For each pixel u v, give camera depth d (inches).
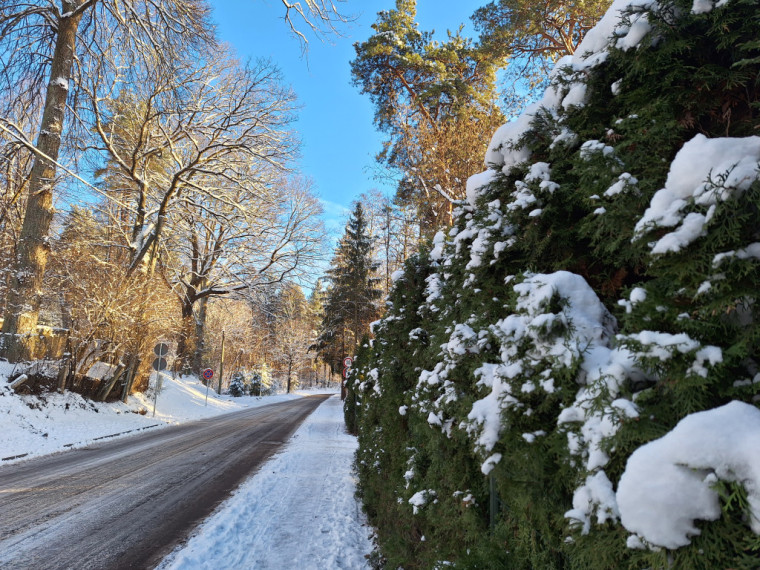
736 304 47.0
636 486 42.4
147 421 622.5
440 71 658.2
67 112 637.9
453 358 98.0
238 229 1032.2
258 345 2304.4
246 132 795.4
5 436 394.0
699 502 39.9
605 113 73.2
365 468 218.5
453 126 462.9
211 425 652.7
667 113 59.2
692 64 62.0
